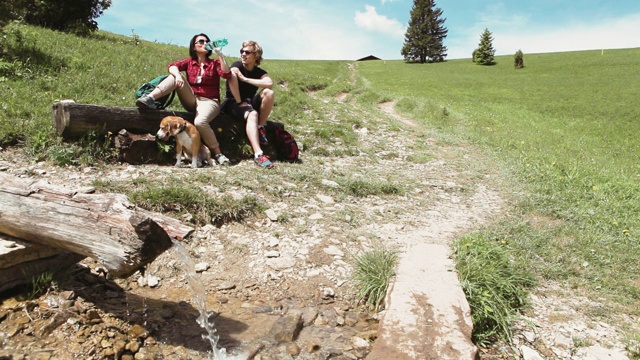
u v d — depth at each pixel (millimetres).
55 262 3439
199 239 4691
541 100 26516
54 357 2721
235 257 4516
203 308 3451
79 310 3182
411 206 6742
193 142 6449
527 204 7148
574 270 4828
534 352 3355
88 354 2799
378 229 5641
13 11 16156
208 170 6402
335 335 3426
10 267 3137
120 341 2959
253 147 7273
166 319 3385
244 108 7496
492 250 4617
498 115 20547
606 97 26109
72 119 5883
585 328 3781
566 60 43938
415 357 2900
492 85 32312
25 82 7957
